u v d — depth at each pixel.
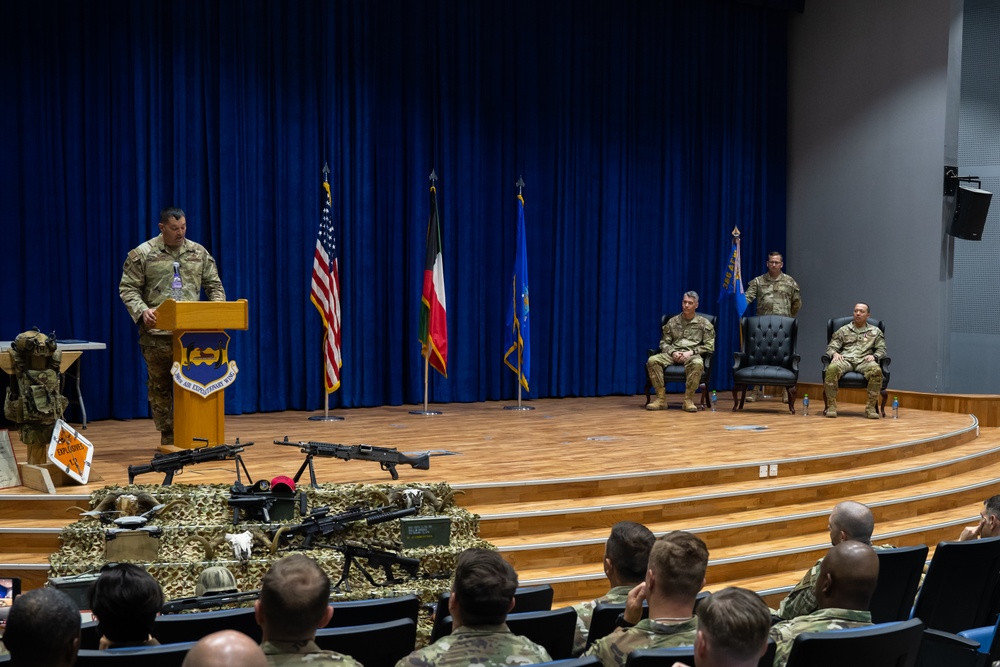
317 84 9.71
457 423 9.01
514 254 10.98
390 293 10.23
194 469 6.26
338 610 3.22
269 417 9.21
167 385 6.80
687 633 2.67
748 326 10.73
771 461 7.11
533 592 3.54
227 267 9.22
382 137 10.16
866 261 12.13
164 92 8.91
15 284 8.36
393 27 10.13
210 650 1.64
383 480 6.00
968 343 11.90
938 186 11.36
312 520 4.94
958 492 7.75
